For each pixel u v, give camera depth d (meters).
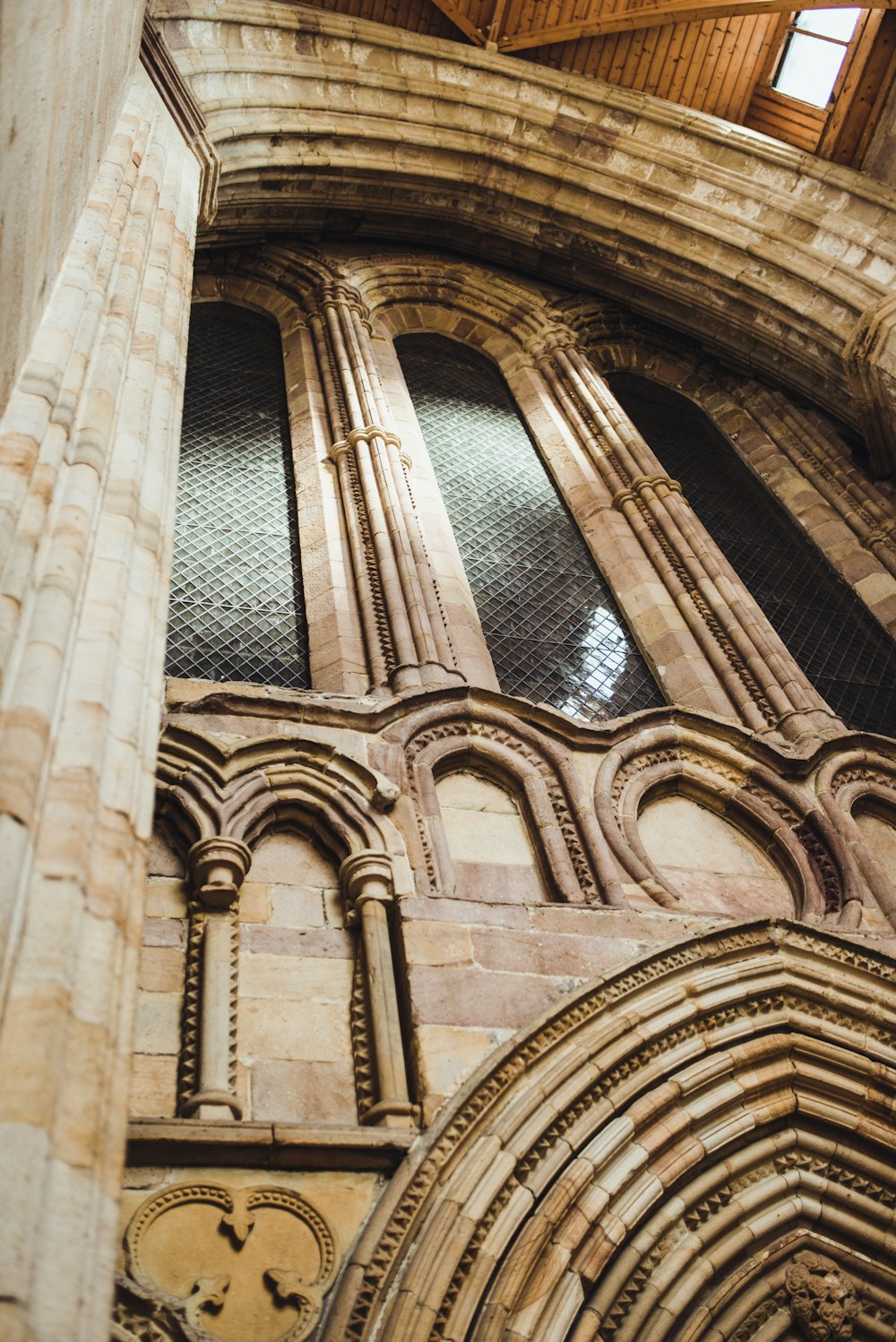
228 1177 5.95
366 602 9.94
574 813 8.48
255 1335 5.48
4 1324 3.07
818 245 13.26
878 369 12.33
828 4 13.16
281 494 11.35
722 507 12.98
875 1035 7.52
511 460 12.71
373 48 13.63
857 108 13.57
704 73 14.43
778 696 10.02
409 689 9.09
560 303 14.52
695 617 10.79
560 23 14.05
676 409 14.29
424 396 13.23
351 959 7.16
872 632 11.70
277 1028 6.73
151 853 7.43
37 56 5.11
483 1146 6.27
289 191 13.41
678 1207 6.69
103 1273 3.51
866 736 9.60
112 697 5.05
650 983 7.22
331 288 13.36
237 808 7.65
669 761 9.20
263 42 12.91
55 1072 3.74
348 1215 5.95
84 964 4.11
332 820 7.79
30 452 5.53
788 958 7.68
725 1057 7.17
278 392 12.62
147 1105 6.25
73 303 6.80
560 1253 6.14
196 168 10.24
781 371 13.85
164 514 6.39
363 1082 6.58
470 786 8.67
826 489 12.95
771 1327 6.63
